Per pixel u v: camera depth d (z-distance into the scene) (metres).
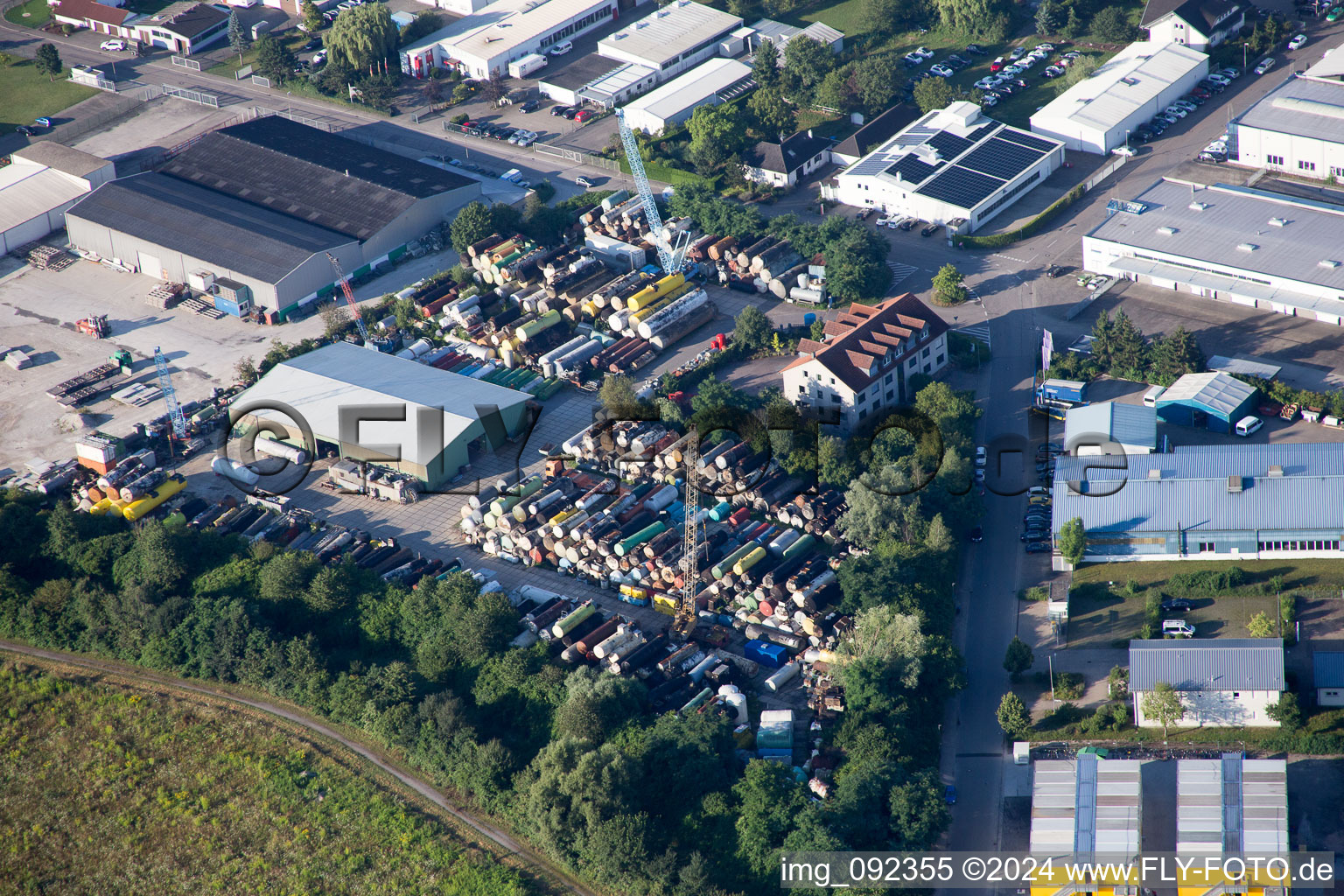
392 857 169.25
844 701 178.62
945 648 179.75
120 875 172.88
